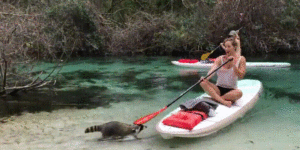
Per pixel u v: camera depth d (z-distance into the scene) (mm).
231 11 13977
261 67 10039
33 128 4629
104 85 7738
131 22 16250
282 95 6406
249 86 6090
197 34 14242
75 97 6551
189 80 8188
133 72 9602
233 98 4902
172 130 3871
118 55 14383
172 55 14203
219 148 3824
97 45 14211
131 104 5938
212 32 14398
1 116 5250
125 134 4207
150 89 7219
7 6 10117
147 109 5586
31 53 11758
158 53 14945
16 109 5676
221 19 14203
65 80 8422
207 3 15383
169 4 17844
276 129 4465
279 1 14438
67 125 4758
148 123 4789
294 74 8758
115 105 5883
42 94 6832
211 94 4871
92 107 5770
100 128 4219
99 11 16500
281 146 3883
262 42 14297
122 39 14852
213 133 4219
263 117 4996
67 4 13523
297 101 5941
